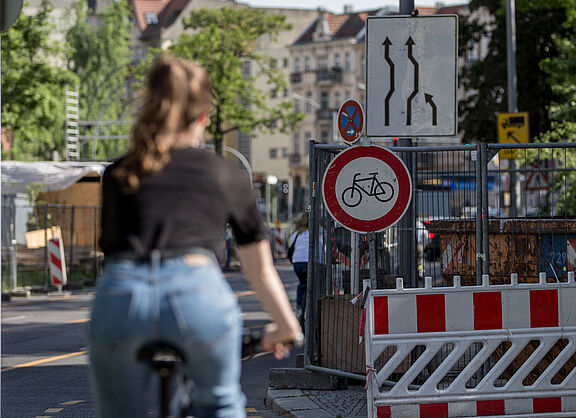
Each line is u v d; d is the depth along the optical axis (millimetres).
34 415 16906
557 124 42719
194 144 6586
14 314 37812
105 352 5953
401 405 13344
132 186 6160
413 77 16875
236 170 6484
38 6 71000
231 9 89500
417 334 13234
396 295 13227
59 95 75812
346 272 19047
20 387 20219
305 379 17969
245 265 6586
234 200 6363
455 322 13289
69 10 125750
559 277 16328
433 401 13398
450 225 17031
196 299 5910
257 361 23656
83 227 58250
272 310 6551
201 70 6570
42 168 56438
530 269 16422
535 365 13484
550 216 17844
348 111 20766
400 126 16875
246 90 89062
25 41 69875
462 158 17250
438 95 16844
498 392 13547
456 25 16828
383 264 18734
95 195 63438
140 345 5906
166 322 5859
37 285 51000
